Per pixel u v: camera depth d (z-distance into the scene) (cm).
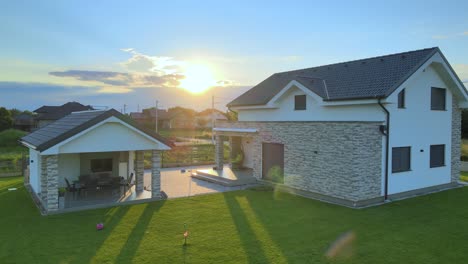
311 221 1202
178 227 1130
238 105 2262
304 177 1688
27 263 846
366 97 1492
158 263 848
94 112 1572
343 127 1487
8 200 1548
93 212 1314
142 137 1497
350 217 1257
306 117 1853
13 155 3159
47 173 1292
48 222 1185
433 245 977
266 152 1972
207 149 3431
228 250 932
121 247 952
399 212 1332
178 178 2177
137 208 1378
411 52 1758
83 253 909
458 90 1859
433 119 1788
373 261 866
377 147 1498
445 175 1880
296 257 888
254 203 1475
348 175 1460
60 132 1400
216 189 1812
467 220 1223
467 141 3712
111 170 1853
